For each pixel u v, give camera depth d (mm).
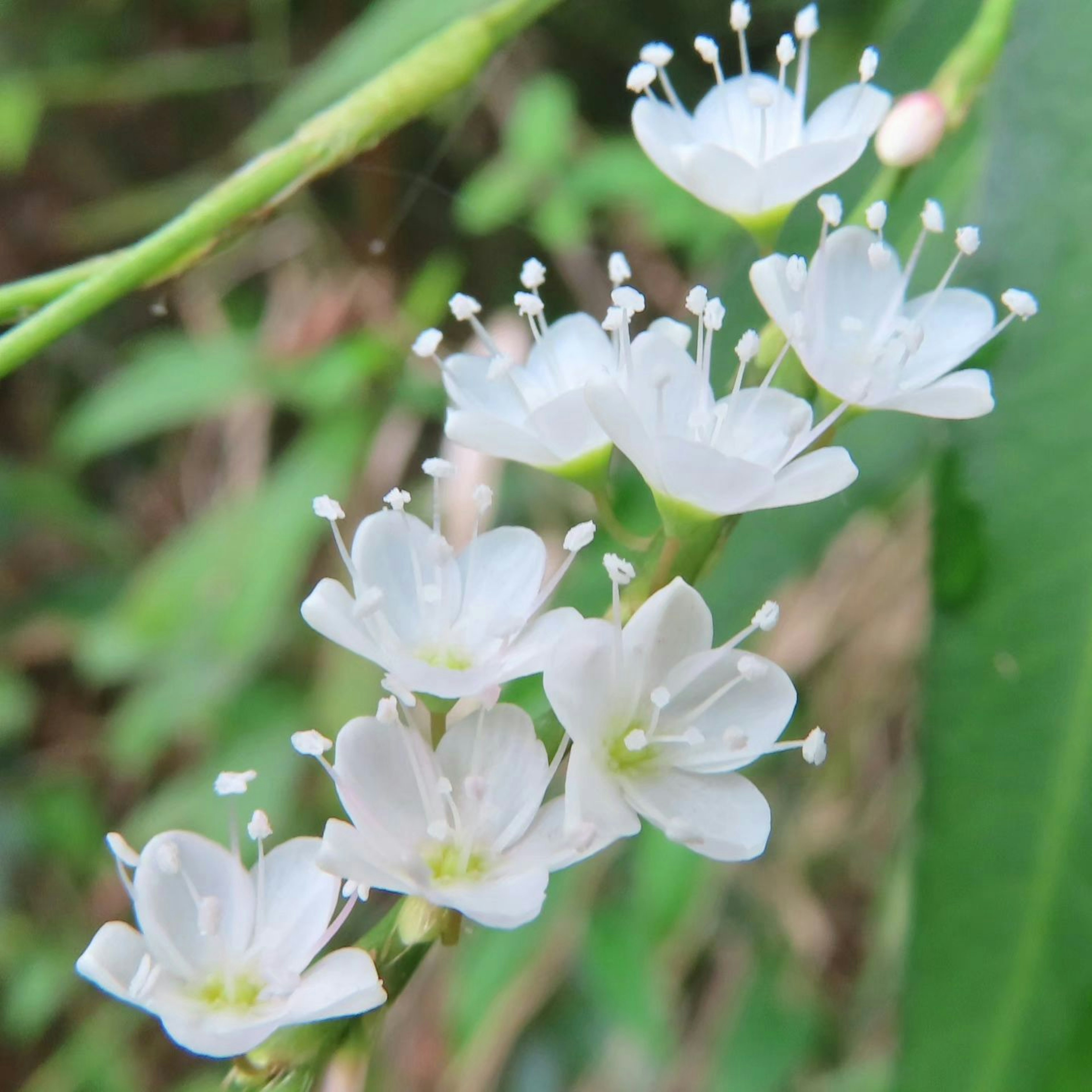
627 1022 81
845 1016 87
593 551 59
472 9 57
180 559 99
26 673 121
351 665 96
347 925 64
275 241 109
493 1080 84
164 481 127
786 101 50
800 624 82
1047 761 46
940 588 48
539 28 107
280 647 102
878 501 55
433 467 45
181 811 97
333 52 73
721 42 104
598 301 106
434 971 90
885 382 45
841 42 80
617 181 96
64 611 120
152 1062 109
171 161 133
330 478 96
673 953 88
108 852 111
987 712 47
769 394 45
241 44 123
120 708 117
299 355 101
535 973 84
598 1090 89
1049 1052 45
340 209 109
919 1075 46
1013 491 47
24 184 132
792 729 85
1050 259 48
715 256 92
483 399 47
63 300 46
